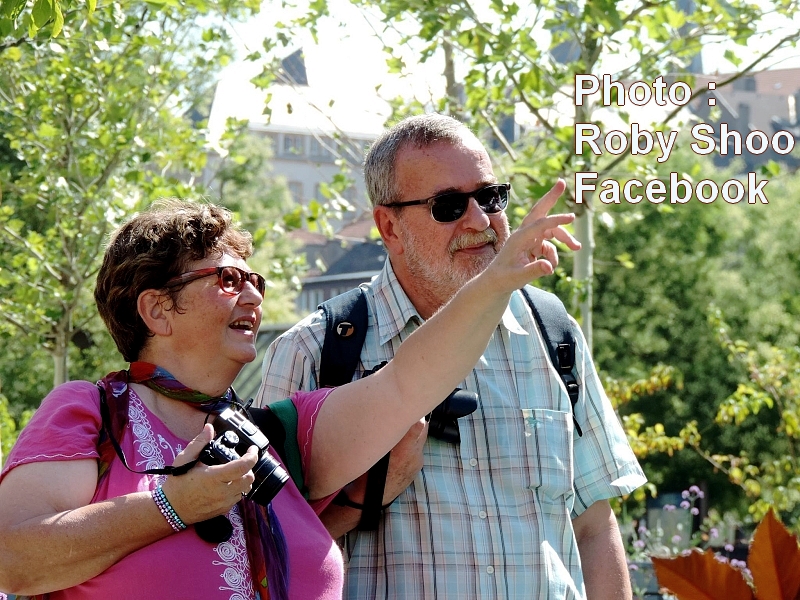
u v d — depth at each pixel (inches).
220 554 74.0
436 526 97.8
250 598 74.0
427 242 103.1
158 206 84.5
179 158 403.2
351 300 106.7
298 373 102.8
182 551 72.4
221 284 80.4
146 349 81.7
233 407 81.1
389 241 107.1
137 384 80.0
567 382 108.0
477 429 102.3
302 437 88.4
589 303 272.5
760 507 335.6
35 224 472.7
